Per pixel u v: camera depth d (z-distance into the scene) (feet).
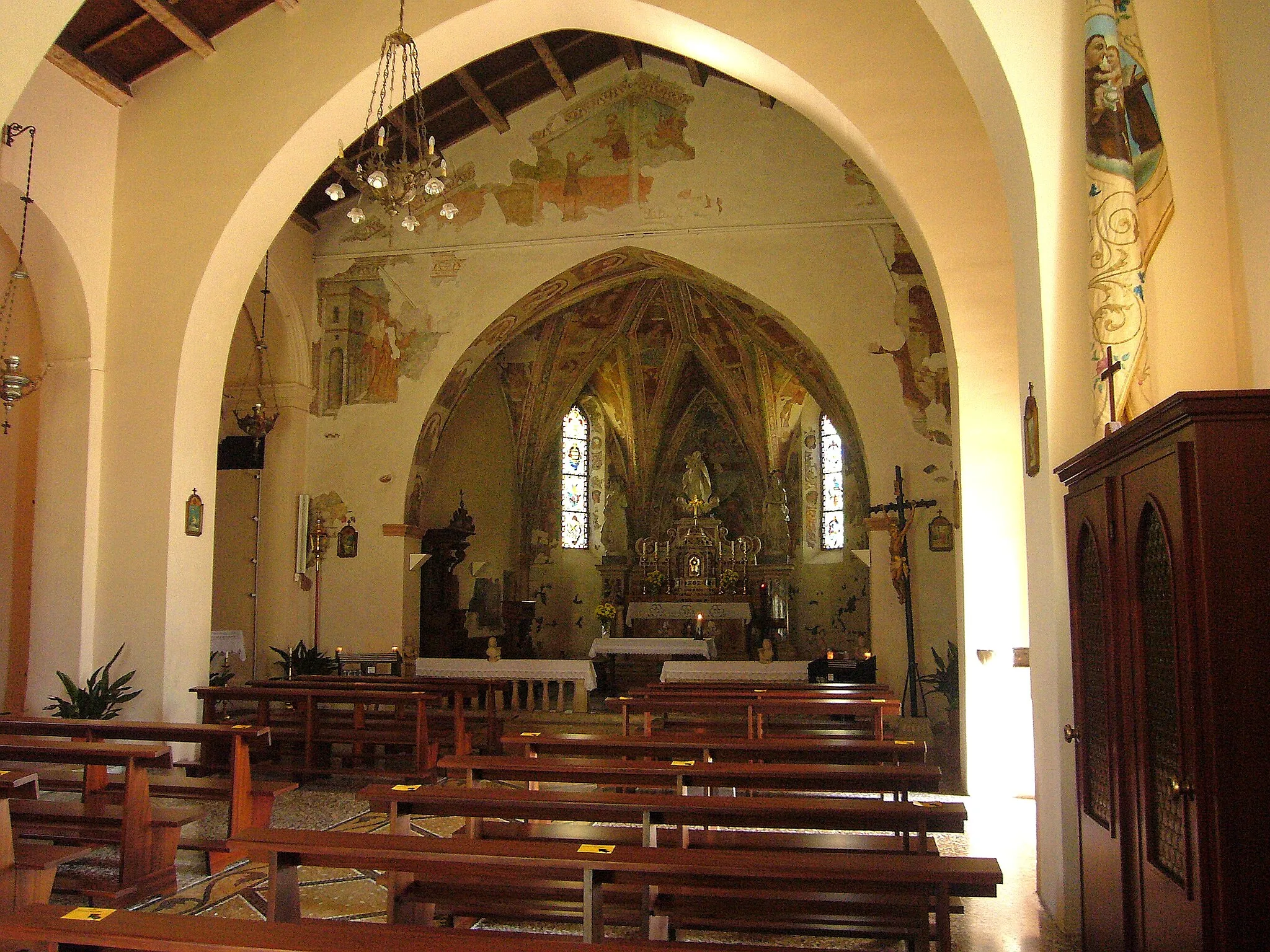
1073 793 20.33
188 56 42.06
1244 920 11.77
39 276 40.78
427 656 59.41
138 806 22.27
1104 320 18.47
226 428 57.67
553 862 14.69
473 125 55.52
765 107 53.72
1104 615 16.58
